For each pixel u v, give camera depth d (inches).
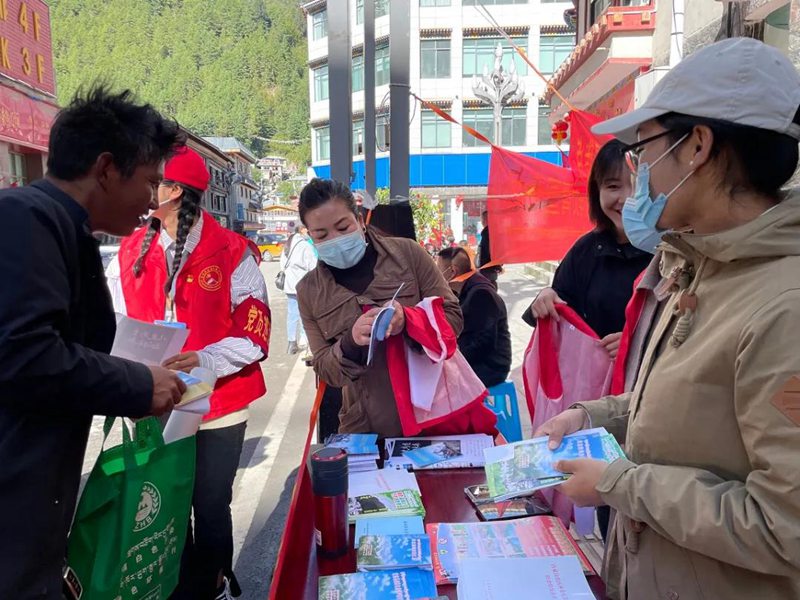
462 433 78.2
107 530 48.3
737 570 37.4
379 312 66.9
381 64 861.2
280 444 162.7
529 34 954.1
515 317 349.7
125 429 49.9
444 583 47.5
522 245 146.2
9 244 39.8
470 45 962.7
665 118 38.4
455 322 81.7
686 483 36.3
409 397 73.2
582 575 46.3
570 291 86.7
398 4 126.4
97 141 46.2
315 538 53.9
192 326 79.0
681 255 41.3
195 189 80.4
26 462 41.6
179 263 77.7
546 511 59.4
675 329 39.6
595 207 81.5
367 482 64.2
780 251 34.4
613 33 285.0
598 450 48.3
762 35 166.2
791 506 31.0
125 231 52.4
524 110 970.1
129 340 59.5
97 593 47.3
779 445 31.4
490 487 47.3
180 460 54.8
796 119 35.3
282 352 289.0
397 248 80.8
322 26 1170.6
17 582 41.2
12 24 398.0
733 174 36.5
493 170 145.9
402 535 53.7
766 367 32.1
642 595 42.4
